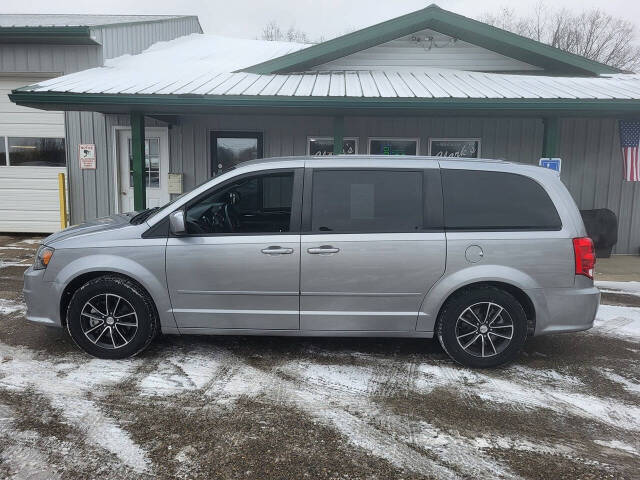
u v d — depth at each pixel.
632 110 7.00
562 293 4.04
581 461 2.90
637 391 3.83
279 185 4.23
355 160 4.25
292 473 2.75
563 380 4.01
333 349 4.60
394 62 9.55
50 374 3.94
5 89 10.09
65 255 4.14
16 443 2.98
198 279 4.11
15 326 5.00
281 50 12.44
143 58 10.75
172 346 4.59
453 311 4.09
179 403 3.51
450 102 6.99
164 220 4.14
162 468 2.78
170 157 9.97
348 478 2.71
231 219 4.23
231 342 4.72
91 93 6.95
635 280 7.52
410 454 2.94
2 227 10.45
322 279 4.06
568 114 7.80
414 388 3.81
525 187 4.13
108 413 3.35
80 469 2.75
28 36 9.49
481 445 3.05
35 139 10.22
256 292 4.11
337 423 3.28
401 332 4.17
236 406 3.48
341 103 7.02
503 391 3.79
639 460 2.92
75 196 10.21
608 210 9.05
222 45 13.11
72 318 4.17
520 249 4.01
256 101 7.04
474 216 4.08
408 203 4.11
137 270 4.10
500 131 9.60
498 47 9.26
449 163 4.19
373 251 4.02
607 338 5.02
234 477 2.71
